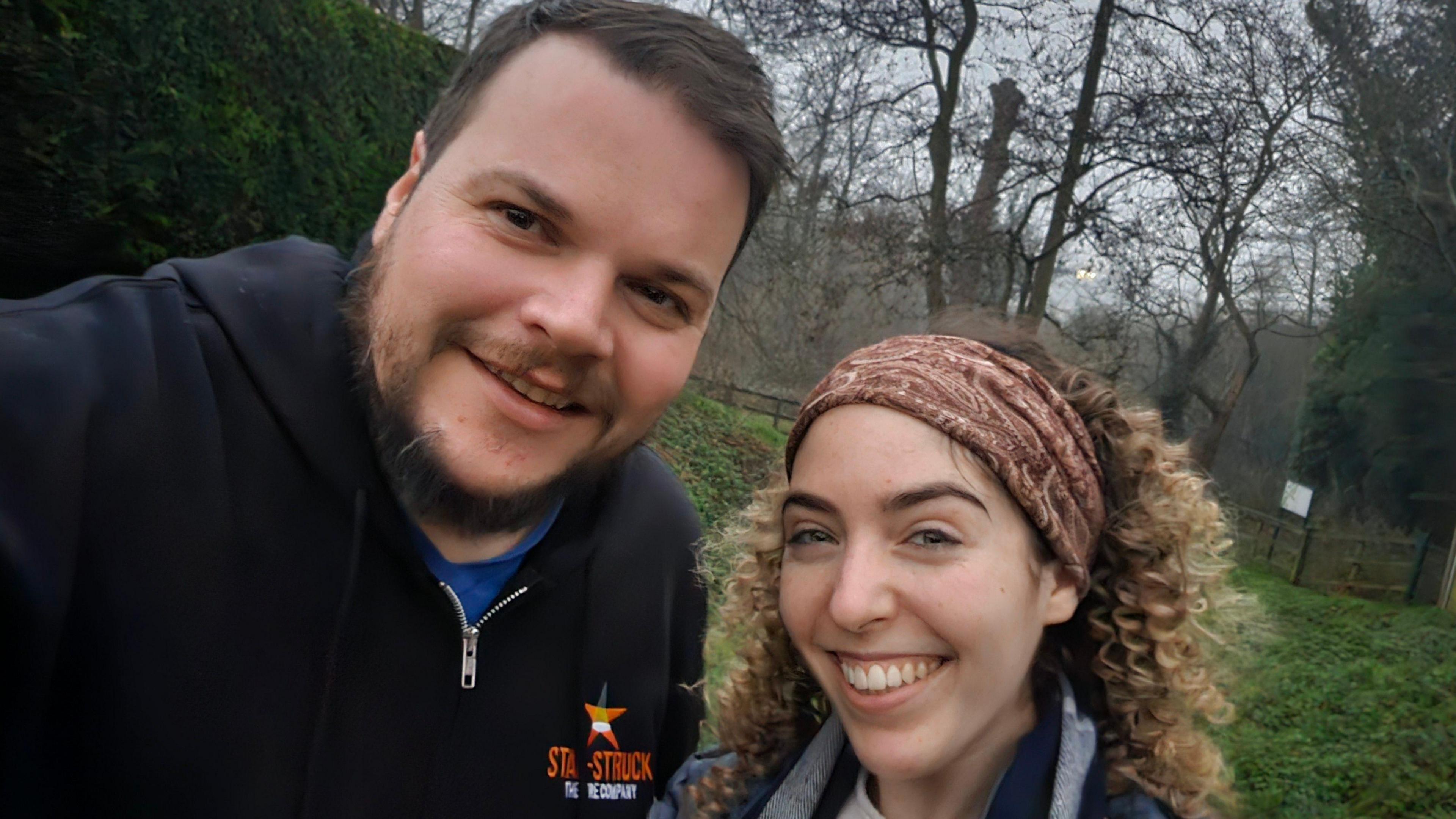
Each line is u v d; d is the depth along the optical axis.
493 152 0.41
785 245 4.43
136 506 0.40
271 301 0.45
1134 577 0.46
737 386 4.84
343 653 0.44
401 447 0.43
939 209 4.23
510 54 0.42
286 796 0.42
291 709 0.43
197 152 1.91
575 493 0.50
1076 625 0.48
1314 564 4.37
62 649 0.39
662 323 0.44
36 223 1.66
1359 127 4.22
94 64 1.70
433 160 0.43
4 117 1.60
